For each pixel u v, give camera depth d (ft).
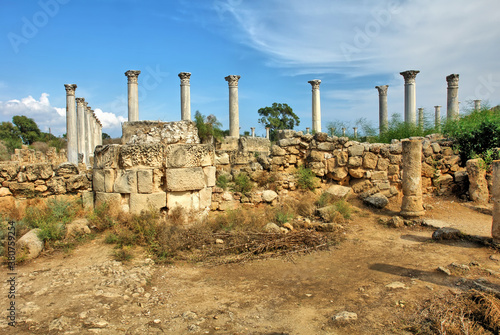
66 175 30.14
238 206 31.68
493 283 16.66
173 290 16.75
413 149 30.30
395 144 36.06
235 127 72.59
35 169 28.68
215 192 31.55
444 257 21.11
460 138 38.78
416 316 13.91
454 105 67.10
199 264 20.43
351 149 36.40
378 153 36.27
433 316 13.75
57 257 20.72
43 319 13.48
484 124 37.35
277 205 31.55
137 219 24.56
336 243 24.20
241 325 13.43
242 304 15.29
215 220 26.71
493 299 14.10
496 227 22.59
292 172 37.50
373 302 15.33
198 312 14.48
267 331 13.00
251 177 35.81
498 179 22.58
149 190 25.67
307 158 38.45
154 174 26.09
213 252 21.90
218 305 15.16
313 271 19.35
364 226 28.78
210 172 28.12
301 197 33.78
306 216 29.91
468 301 14.55
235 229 24.89
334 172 36.86
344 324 13.44
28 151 74.90
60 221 24.82
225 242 23.57
